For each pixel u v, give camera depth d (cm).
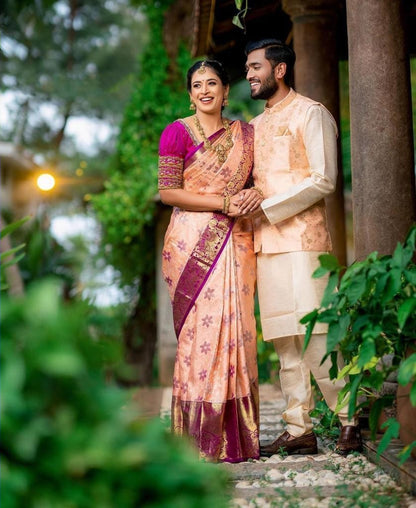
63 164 2531
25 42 2442
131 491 190
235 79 778
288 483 368
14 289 796
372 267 328
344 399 421
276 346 442
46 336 188
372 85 452
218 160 429
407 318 333
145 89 1068
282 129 430
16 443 180
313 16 647
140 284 1178
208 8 631
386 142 449
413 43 762
